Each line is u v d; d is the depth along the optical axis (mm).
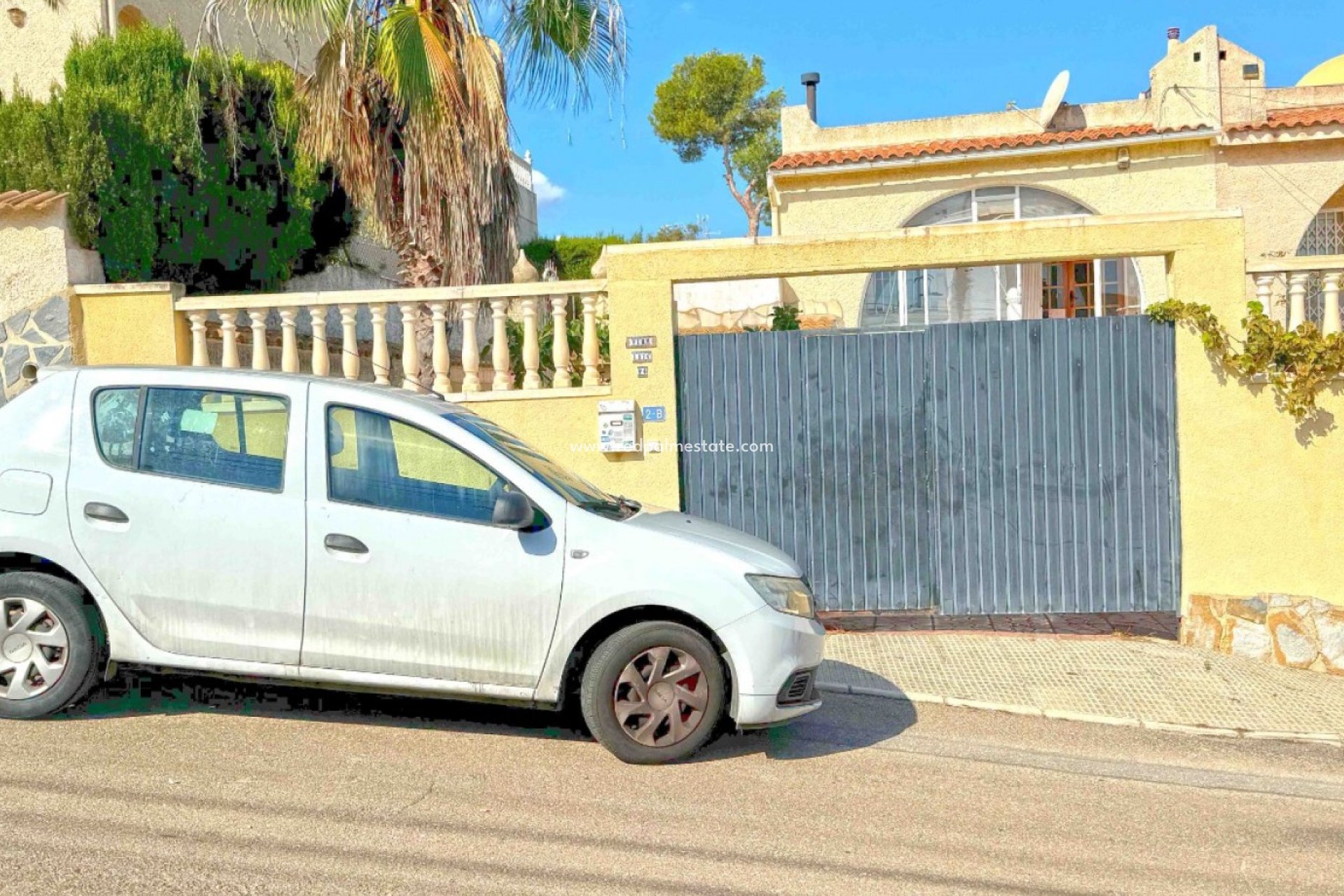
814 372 8102
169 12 15695
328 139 9867
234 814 4387
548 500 5301
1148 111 15312
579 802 4754
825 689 6750
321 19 9680
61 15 14734
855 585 8086
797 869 4180
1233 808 5172
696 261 8086
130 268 10523
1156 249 7727
